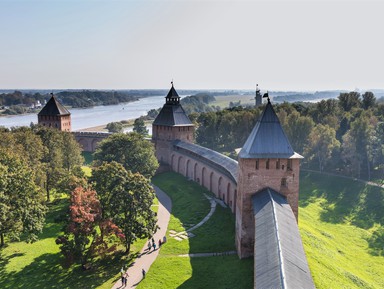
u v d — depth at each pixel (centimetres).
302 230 5678
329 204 8456
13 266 4769
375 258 5625
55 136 8081
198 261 4744
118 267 4753
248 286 3784
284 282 2425
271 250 2983
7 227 4816
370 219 7494
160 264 4762
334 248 5572
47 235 5822
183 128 10850
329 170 10450
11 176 4884
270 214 3716
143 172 8125
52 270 4681
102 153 8356
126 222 4894
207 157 8200
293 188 4581
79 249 4484
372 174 9738
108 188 4962
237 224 4938
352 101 16100
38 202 5206
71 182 5256
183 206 7269
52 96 13512
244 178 4525
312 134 10506
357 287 4106
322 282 3728
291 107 14225
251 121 12912
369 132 9456
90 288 4256
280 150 4572
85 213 4412
